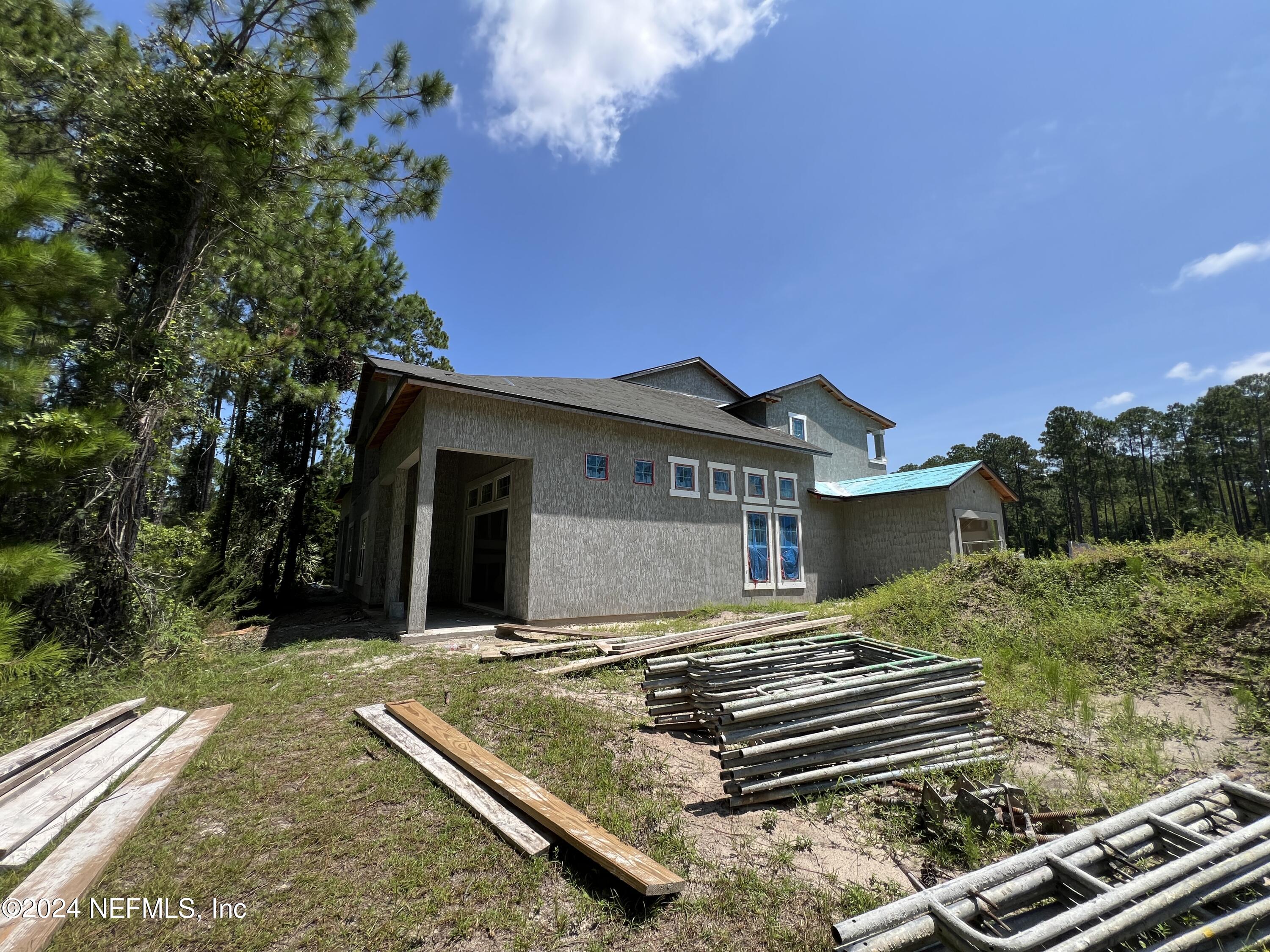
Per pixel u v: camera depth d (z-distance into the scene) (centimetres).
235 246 1045
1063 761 411
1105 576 746
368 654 793
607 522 1124
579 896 268
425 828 329
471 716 522
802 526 1512
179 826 336
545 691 609
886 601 897
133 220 898
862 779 376
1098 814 316
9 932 239
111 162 851
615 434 1171
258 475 1686
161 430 856
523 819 333
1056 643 641
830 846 315
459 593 1443
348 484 1914
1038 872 232
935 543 1457
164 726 499
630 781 392
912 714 416
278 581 1700
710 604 1247
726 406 1892
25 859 299
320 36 874
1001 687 547
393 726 484
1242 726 436
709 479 1320
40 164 500
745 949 233
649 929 246
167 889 275
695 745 470
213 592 1048
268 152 851
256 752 446
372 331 2092
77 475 615
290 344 1086
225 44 863
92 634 716
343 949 236
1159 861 258
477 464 1368
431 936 243
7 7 852
